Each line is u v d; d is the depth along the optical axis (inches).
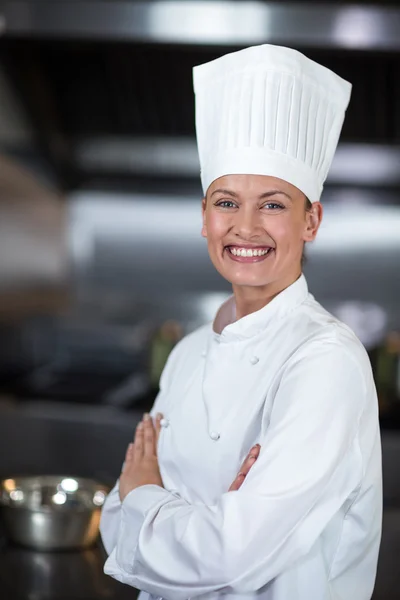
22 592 51.4
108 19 88.0
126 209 132.6
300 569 38.4
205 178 43.4
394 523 64.9
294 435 36.1
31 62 107.7
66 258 135.3
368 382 38.3
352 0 84.1
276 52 40.8
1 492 61.4
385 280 128.2
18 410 96.2
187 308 133.9
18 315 125.4
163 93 112.4
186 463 42.0
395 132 111.7
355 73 103.7
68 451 92.7
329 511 37.0
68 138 120.3
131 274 134.8
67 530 57.5
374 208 125.0
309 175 41.5
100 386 115.0
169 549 37.6
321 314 40.9
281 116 40.5
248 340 41.4
